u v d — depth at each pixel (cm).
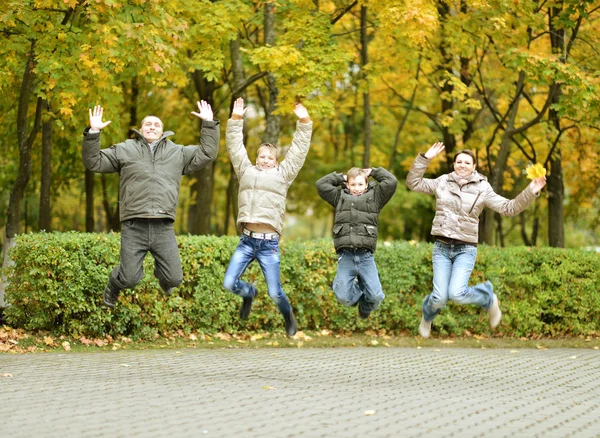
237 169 829
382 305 1298
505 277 1338
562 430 616
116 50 1184
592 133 1869
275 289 829
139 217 793
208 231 1881
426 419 636
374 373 919
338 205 852
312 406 677
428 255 1321
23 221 2369
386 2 1395
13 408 642
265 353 1080
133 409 644
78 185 2414
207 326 1233
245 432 570
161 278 819
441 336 1323
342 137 2636
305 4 1470
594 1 1488
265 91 2198
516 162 2245
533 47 1762
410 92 1984
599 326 1389
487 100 1683
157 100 2030
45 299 1117
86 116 1445
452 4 1525
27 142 1373
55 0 1183
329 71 1415
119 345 1111
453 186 862
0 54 1252
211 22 1397
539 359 1082
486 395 778
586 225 2398
